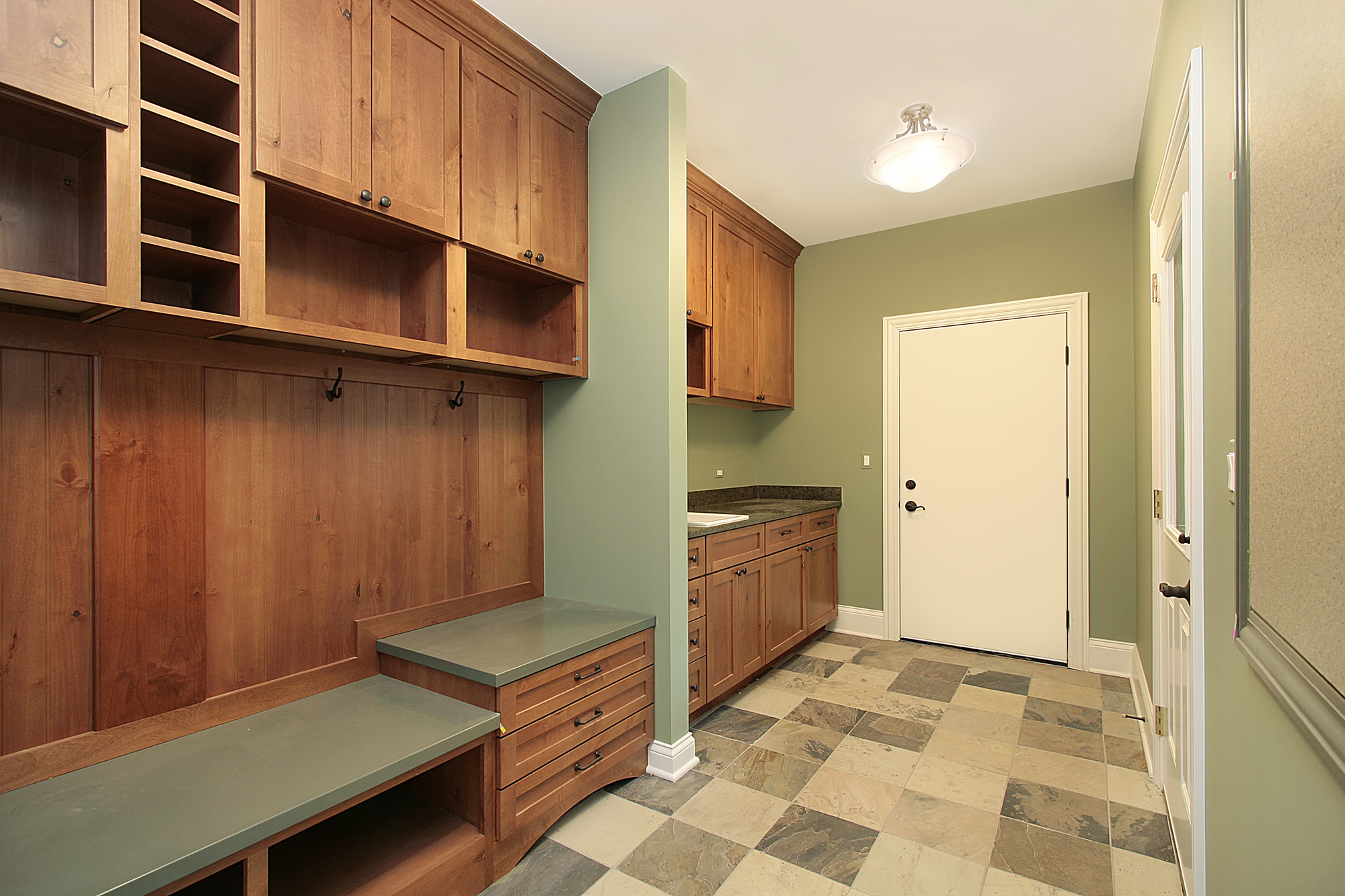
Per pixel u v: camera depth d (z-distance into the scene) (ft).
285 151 4.85
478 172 6.46
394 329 6.55
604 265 7.79
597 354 7.84
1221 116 3.79
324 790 4.20
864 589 12.85
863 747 7.89
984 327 11.61
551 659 5.94
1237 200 2.94
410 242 6.31
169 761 4.59
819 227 12.42
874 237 12.71
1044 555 11.09
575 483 8.05
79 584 4.55
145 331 4.84
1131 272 10.36
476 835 5.37
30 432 4.33
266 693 5.52
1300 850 2.46
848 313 13.01
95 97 3.89
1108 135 8.83
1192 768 4.45
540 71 7.08
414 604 6.81
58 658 4.44
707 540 8.51
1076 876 5.44
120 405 4.74
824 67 7.25
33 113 3.85
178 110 4.99
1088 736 8.13
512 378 7.94
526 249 7.02
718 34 6.65
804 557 11.48
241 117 4.65
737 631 9.25
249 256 4.69
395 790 6.14
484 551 7.58
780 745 7.97
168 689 4.95
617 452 7.66
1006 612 11.41
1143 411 8.91
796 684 10.07
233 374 5.40
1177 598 5.27
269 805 4.01
